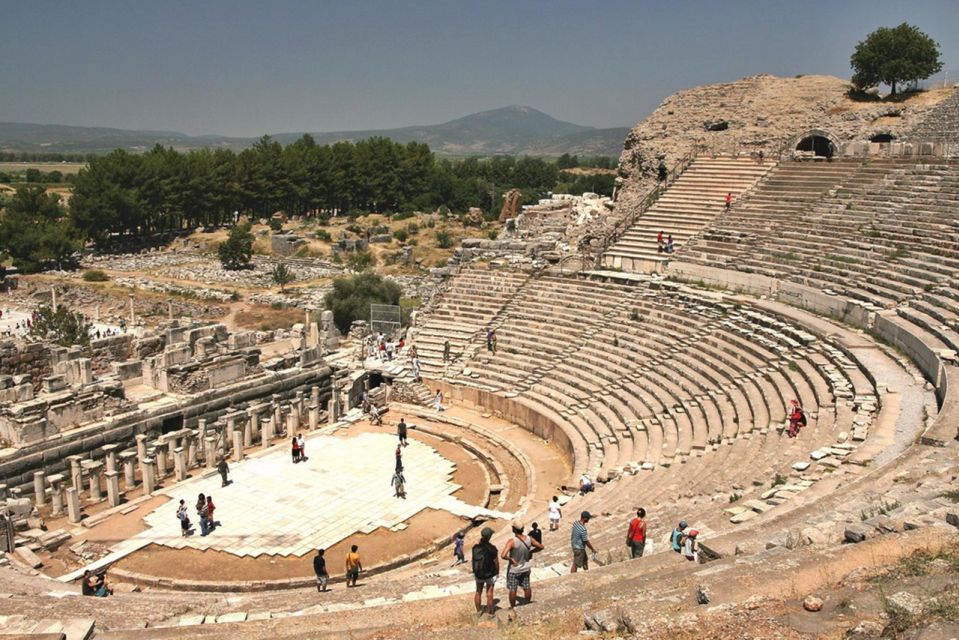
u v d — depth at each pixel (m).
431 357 48.38
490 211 143.38
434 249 106.44
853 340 31.47
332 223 123.88
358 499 32.62
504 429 41.00
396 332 53.06
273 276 93.12
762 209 50.16
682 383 35.72
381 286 70.56
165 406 36.66
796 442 23.53
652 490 24.86
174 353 39.03
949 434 19.70
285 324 73.00
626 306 45.53
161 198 118.56
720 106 67.00
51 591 21.16
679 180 58.34
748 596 10.66
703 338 38.44
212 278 96.00
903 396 24.80
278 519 30.50
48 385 33.66
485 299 52.41
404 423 39.75
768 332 35.44
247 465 36.56
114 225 114.38
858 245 40.06
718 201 53.69
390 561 26.80
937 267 33.81
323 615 13.90
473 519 30.52
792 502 17.47
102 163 116.44
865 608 9.84
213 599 19.33
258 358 42.38
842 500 16.08
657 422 33.56
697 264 47.25
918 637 8.61
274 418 41.16
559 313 47.97
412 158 140.50
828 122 59.16
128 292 87.44
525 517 29.19
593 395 39.41
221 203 125.44
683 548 15.27
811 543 13.07
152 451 34.12
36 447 31.69
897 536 11.82
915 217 39.84
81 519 30.42
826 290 37.44
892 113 57.81
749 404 29.95
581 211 66.25
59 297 87.69
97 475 32.16
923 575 10.36
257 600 18.47
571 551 19.38
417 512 31.36
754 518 16.94
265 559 27.09
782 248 44.59
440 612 13.45
